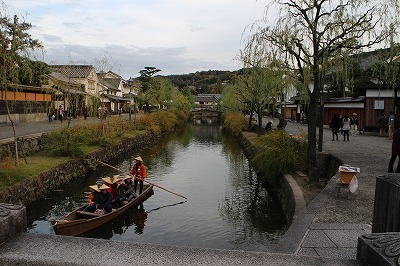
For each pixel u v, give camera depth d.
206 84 139.00
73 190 14.18
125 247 2.34
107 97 41.00
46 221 10.71
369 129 21.50
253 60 10.61
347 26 8.95
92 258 2.16
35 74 19.84
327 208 6.25
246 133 31.20
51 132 17.11
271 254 2.28
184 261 2.15
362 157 11.85
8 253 2.19
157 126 38.91
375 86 20.70
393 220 2.93
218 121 71.38
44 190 12.23
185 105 62.84
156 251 2.30
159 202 12.98
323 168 12.24
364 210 6.14
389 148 14.38
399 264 1.80
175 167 20.20
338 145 15.49
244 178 17.06
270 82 11.93
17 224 2.49
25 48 11.40
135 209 11.96
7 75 11.65
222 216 11.36
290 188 10.06
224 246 8.89
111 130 24.81
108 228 9.99
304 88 10.62
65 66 19.41
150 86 51.91
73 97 20.67
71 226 8.62
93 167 16.84
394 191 2.93
